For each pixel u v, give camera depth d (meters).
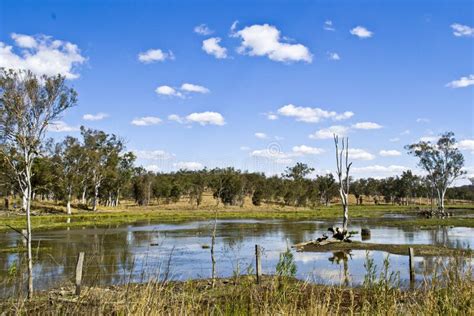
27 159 13.75
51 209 73.81
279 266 7.12
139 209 84.56
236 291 7.24
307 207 104.81
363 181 150.62
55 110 14.27
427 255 26.28
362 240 36.34
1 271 18.33
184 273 18.72
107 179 85.75
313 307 6.82
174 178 102.25
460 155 87.75
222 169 95.88
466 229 47.19
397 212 86.75
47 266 20.23
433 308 6.59
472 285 6.86
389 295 7.00
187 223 54.88
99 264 10.39
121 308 6.90
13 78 13.57
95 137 78.75
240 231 43.72
